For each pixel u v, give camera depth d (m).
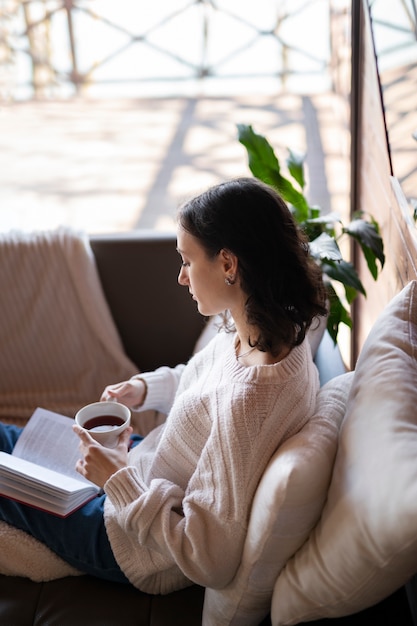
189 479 1.15
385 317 1.07
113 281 1.83
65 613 1.20
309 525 0.95
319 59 4.84
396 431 0.88
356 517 0.85
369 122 1.75
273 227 0.99
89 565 1.23
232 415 1.00
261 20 4.78
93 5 4.77
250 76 4.91
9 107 4.64
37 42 4.80
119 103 4.67
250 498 0.99
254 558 0.97
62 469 1.36
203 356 1.24
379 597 0.91
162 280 1.82
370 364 1.01
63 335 1.86
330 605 0.94
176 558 1.02
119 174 3.61
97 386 1.89
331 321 1.49
